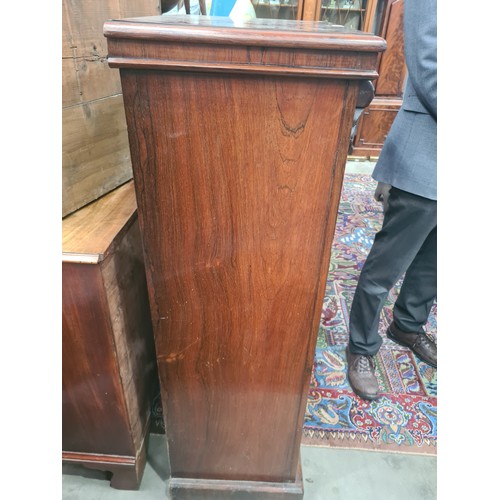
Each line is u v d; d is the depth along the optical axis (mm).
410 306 1526
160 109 603
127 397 989
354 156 3719
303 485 1097
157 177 655
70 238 828
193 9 1507
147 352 1160
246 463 1021
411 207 1114
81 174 914
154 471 1148
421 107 1042
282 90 590
